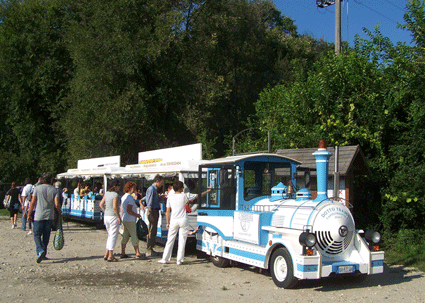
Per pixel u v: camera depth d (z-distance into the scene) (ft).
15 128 93.66
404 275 27.89
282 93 53.83
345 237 24.07
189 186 38.17
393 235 36.60
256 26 105.50
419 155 37.06
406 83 39.50
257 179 29.22
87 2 80.79
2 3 97.30
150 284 24.48
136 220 34.04
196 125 78.74
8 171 94.22
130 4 75.97
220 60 93.30
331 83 42.09
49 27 94.48
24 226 50.57
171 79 80.23
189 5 83.35
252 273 27.99
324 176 24.95
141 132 76.02
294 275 22.57
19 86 92.38
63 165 93.15
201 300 21.31
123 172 49.83
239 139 68.18
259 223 25.77
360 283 25.53
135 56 72.95
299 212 24.47
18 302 20.42
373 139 38.24
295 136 44.98
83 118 76.13
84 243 40.45
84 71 75.97
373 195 39.63
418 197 35.12
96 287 23.52
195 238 34.99
